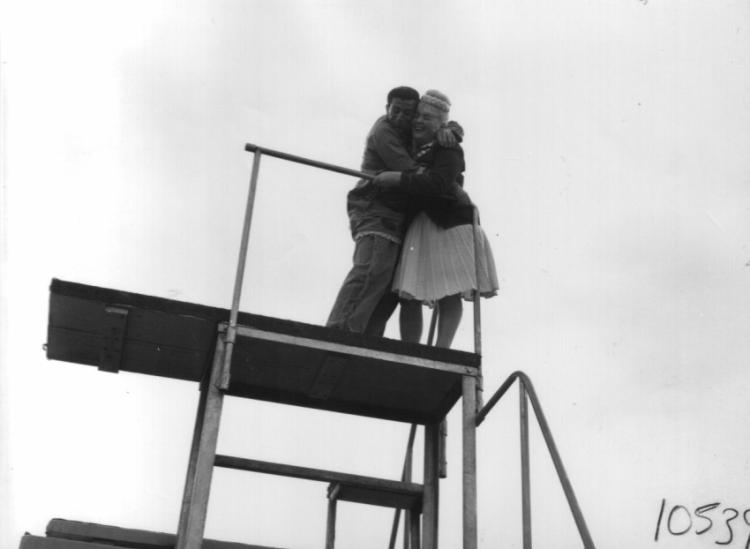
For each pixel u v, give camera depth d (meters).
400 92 6.23
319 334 4.81
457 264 5.74
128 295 4.71
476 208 5.92
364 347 4.86
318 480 5.04
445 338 5.72
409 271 5.73
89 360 5.25
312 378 5.22
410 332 5.96
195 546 4.13
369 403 5.53
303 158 5.47
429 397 5.41
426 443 5.50
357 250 5.86
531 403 4.55
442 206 5.92
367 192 6.06
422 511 5.34
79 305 4.73
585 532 3.94
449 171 5.76
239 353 5.00
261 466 4.80
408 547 5.88
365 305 5.67
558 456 4.29
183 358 5.24
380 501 5.73
